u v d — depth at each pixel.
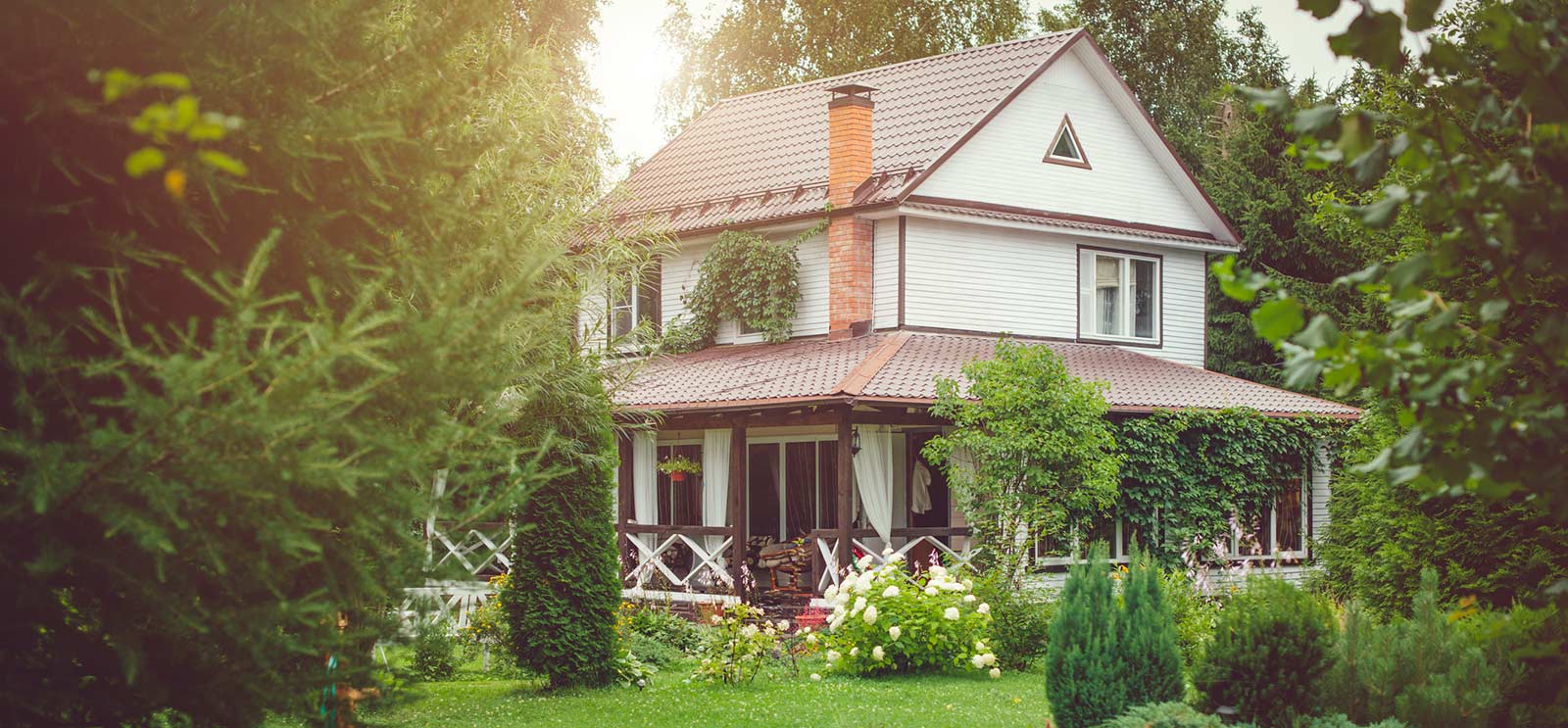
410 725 11.89
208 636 5.86
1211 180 37.62
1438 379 3.69
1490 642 8.77
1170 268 27.23
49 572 5.15
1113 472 17.78
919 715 12.23
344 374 5.66
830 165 24.03
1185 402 22.69
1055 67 25.66
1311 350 3.89
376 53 6.51
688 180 28.06
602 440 14.55
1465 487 3.89
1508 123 4.02
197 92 5.66
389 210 6.53
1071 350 25.06
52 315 5.73
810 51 45.03
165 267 6.15
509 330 7.02
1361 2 3.85
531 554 14.59
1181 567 21.78
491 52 7.11
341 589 6.30
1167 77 48.41
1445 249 3.77
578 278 11.41
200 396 4.90
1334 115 4.05
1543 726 8.41
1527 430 3.72
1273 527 23.42
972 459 18.78
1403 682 8.98
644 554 23.27
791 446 23.30
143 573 5.43
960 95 25.50
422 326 5.54
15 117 5.43
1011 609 16.25
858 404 19.56
